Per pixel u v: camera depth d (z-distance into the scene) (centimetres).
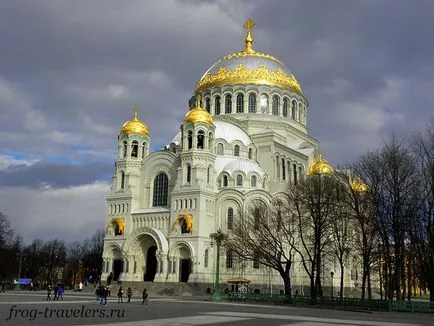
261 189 11112
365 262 8056
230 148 12331
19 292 10550
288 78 14250
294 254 11112
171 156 11725
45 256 19762
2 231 16000
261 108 13588
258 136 12925
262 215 9656
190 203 10856
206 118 11425
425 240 7750
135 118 12581
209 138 11412
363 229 8119
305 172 13725
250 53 14525
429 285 7738
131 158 12144
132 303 6681
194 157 11119
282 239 9988
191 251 10506
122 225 11681
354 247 9700
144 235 11219
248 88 13612
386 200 7644
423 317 5553
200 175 11006
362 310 6512
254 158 12769
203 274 10488
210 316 4512
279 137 13138
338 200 8712
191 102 14875
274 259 8881
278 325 3762
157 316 4375
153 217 11381
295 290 11112
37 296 8394
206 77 14438
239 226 9669
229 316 4600
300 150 13988
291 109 14075
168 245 10881
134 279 11094
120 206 11931
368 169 7950
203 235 10662
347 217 8606
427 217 7594
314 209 9062
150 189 11938
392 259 8038
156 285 10275
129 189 11862
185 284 10150
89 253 19325
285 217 9850
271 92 13700
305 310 6278
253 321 4100
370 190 7806
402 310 6656
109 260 11750
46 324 3425
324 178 9375
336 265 11562
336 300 7412
